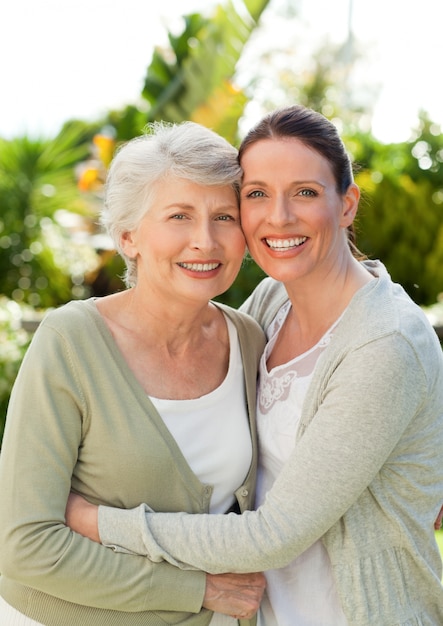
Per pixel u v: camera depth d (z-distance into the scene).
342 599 1.82
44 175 6.87
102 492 1.88
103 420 1.86
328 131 1.91
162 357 2.03
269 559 1.76
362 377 1.73
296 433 1.92
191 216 1.92
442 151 6.71
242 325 2.19
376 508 1.84
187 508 1.93
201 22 6.06
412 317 1.81
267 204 1.92
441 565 1.92
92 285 6.81
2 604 1.92
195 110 5.42
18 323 5.04
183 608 1.84
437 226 6.26
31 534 1.77
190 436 1.97
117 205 1.96
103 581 1.77
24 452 1.79
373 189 6.23
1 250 6.75
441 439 1.88
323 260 1.94
